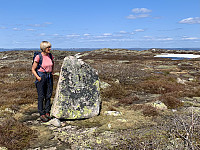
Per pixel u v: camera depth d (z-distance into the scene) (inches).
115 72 671.8
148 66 1165.1
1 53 2261.3
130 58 1895.9
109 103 321.1
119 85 477.1
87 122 232.7
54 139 184.9
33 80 519.8
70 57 259.9
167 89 447.5
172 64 1301.7
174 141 163.6
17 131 190.2
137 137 177.3
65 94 238.4
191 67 1070.4
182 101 326.6
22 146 168.2
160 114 257.8
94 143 173.8
